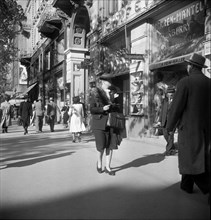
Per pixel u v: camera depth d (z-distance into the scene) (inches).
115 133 247.3
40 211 163.8
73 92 927.7
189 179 190.9
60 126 915.4
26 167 277.7
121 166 275.1
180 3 426.0
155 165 277.0
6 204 177.0
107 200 179.8
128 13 552.4
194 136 173.6
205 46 353.7
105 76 251.1
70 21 927.0
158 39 487.2
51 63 1252.5
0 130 773.3
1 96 1235.2
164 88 474.6
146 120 501.0
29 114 650.8
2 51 798.5
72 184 216.7
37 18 1670.8
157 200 177.9
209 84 183.3
